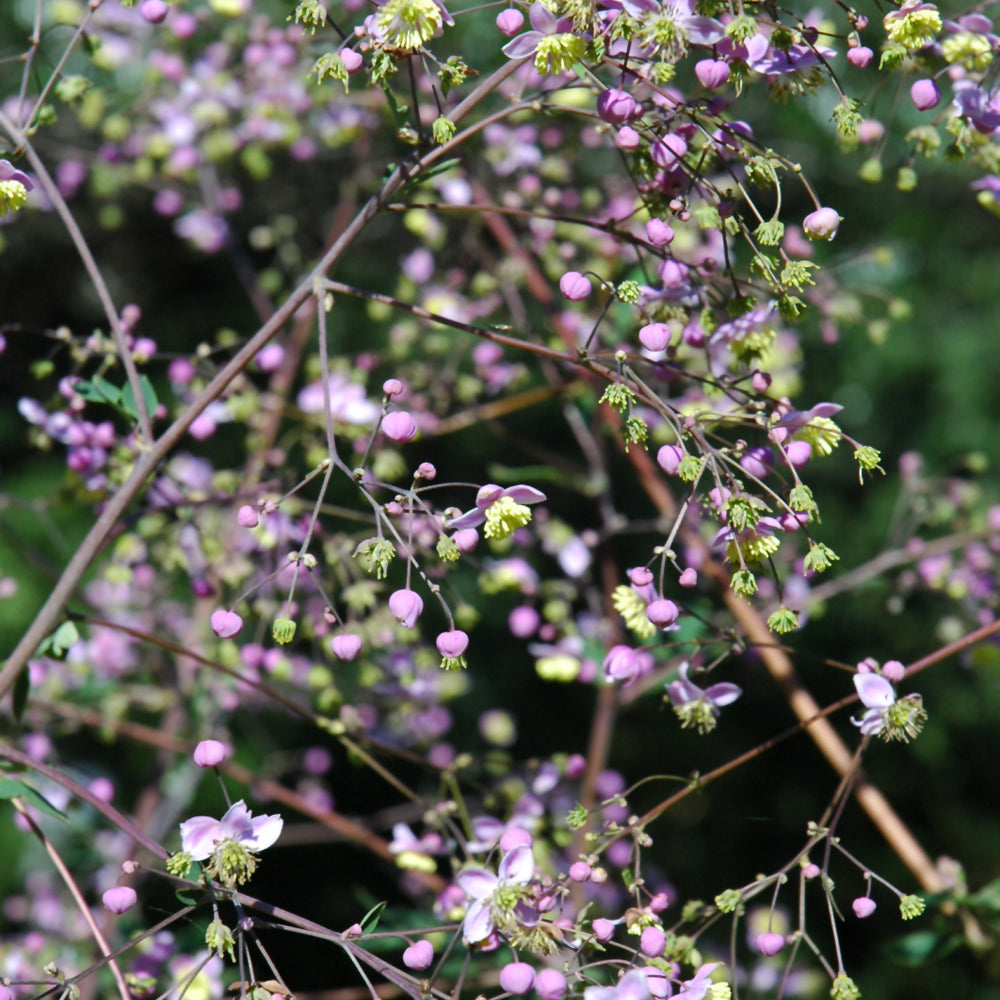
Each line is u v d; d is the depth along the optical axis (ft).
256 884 4.62
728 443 2.43
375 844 2.87
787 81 2.47
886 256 3.08
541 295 3.08
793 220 6.23
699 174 2.45
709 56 2.53
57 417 2.73
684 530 2.87
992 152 2.62
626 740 5.73
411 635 2.80
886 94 4.35
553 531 3.02
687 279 2.55
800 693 2.77
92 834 3.02
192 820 2.39
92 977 2.79
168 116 3.38
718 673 5.81
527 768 2.90
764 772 6.30
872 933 5.73
